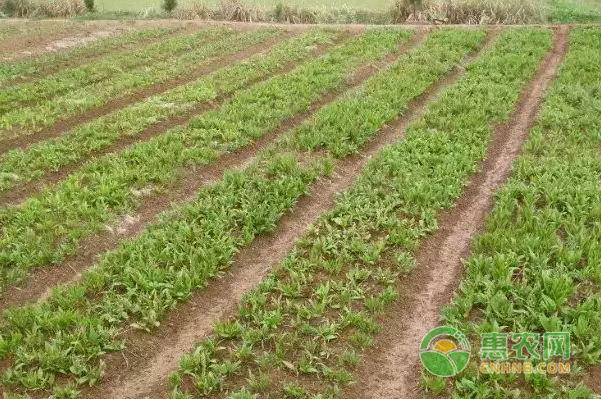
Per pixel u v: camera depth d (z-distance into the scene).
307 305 7.25
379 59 18.20
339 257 8.14
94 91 15.34
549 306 6.77
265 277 7.93
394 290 7.45
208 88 15.41
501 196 9.52
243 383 6.09
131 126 12.80
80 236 8.66
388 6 26.67
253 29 23.45
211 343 6.50
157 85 16.30
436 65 16.97
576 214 8.91
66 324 6.71
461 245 8.66
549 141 11.84
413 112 14.10
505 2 24.56
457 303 7.03
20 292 7.54
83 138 12.24
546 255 7.82
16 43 20.30
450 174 10.45
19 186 10.30
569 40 20.55
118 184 9.98
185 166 11.02
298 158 11.38
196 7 25.86
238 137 12.27
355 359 6.30
